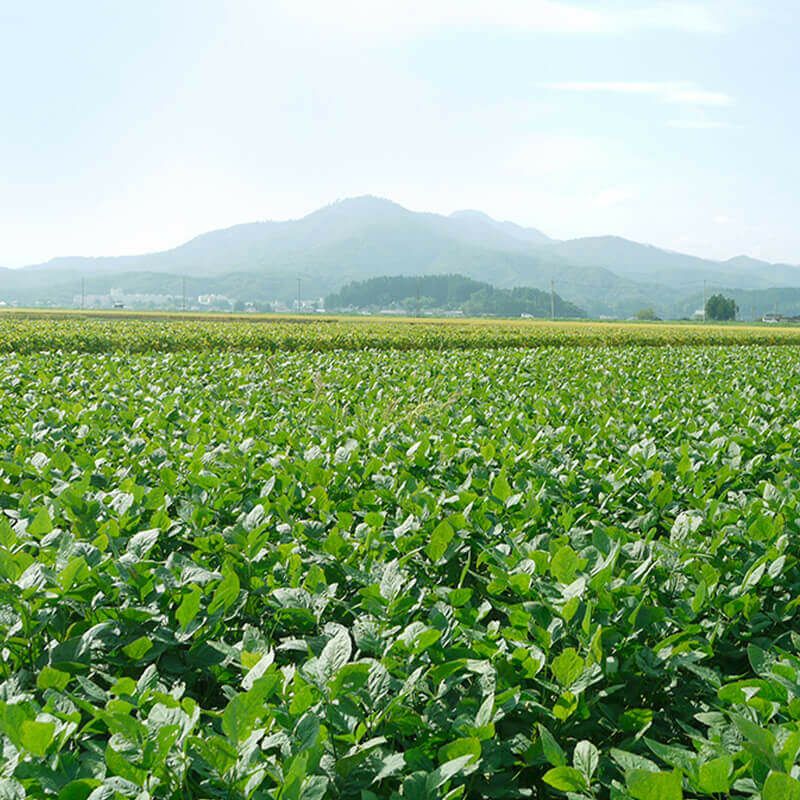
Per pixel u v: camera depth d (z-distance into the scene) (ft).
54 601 10.82
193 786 7.68
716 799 8.42
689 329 221.05
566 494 17.78
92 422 24.76
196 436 22.57
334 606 12.44
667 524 17.08
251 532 13.10
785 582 13.41
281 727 8.23
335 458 19.88
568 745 9.78
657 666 10.24
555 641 10.60
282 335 103.60
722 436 24.84
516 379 43.91
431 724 8.70
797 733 7.54
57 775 7.39
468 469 20.45
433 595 11.93
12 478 18.76
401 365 49.49
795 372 54.49
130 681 8.79
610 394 35.88
